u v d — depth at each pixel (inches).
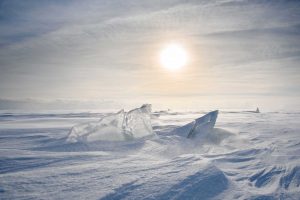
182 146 352.8
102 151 309.1
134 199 140.8
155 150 324.2
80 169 196.9
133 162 225.9
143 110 445.1
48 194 143.3
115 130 406.9
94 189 151.6
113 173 185.2
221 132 431.2
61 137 426.3
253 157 277.0
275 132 546.9
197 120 470.3
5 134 500.7
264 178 202.2
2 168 210.2
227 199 147.6
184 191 151.6
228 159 266.8
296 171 214.8
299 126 700.7
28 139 411.8
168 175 177.9
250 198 150.6
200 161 219.6
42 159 241.8
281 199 153.6
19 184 157.6
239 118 1214.9
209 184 162.2
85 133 403.2
